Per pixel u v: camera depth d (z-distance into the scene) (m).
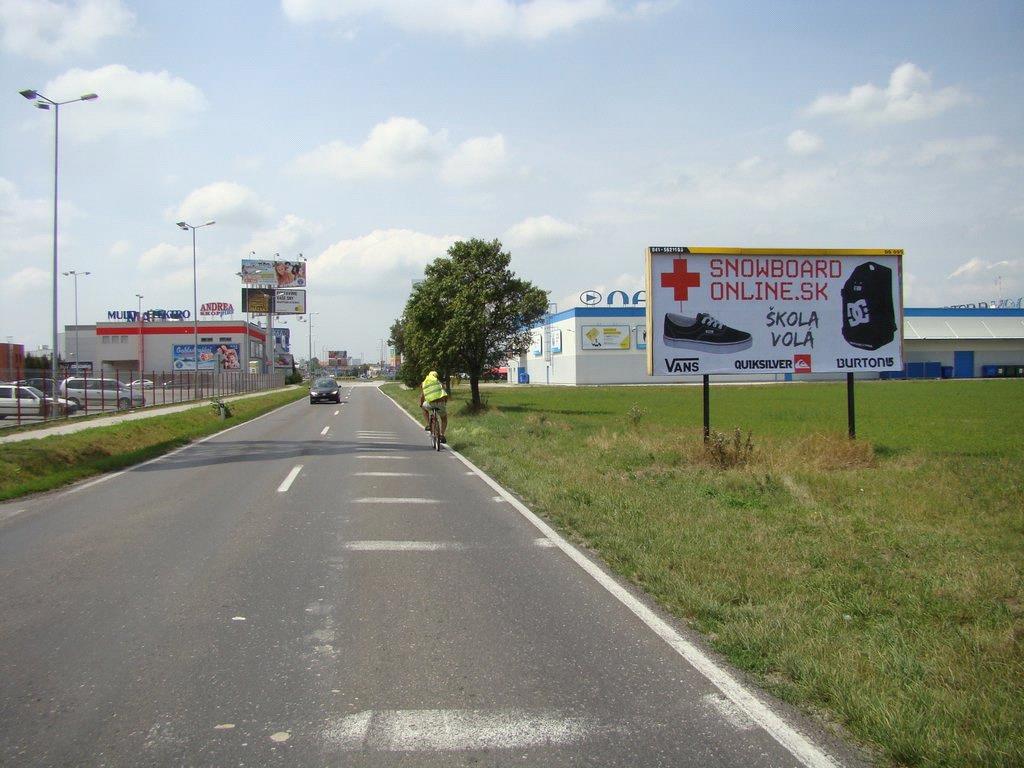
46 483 12.09
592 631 5.28
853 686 4.17
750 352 14.98
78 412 32.00
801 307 15.16
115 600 5.98
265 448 18.62
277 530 8.67
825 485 10.93
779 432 21.97
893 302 15.41
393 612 5.70
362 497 11.04
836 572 6.50
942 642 4.86
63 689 4.30
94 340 88.44
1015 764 3.38
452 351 32.25
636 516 8.96
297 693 4.25
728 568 6.61
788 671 4.48
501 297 33.69
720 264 14.92
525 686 4.35
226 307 93.75
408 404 43.56
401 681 4.41
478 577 6.68
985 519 8.70
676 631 5.27
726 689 4.30
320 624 5.42
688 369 14.80
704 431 14.76
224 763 3.48
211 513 9.75
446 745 3.65
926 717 3.78
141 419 25.27
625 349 75.12
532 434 20.48
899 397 42.47
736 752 3.58
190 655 4.82
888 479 11.66
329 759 3.52
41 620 5.50
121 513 9.80
